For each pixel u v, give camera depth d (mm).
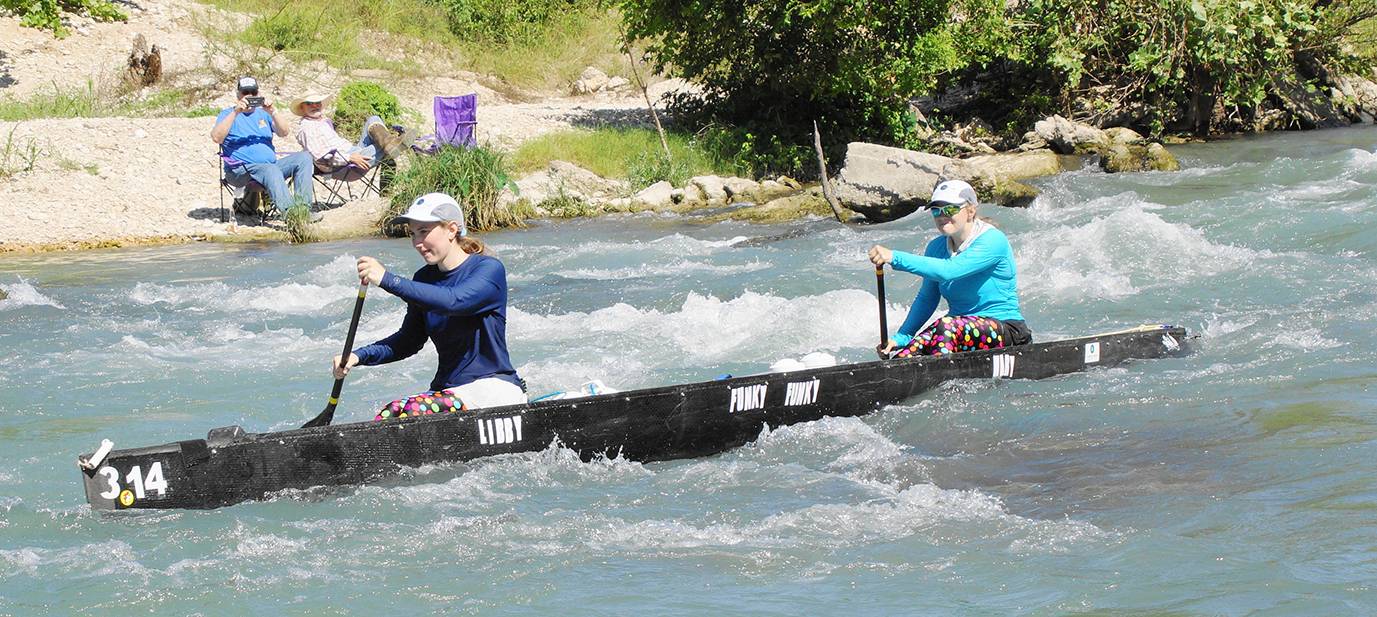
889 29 27766
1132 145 24078
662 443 9133
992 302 10602
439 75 32688
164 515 7953
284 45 31156
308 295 16078
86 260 19297
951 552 7148
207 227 21969
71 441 9844
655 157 26469
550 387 11328
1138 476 8266
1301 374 10469
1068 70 29344
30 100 26750
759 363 12016
